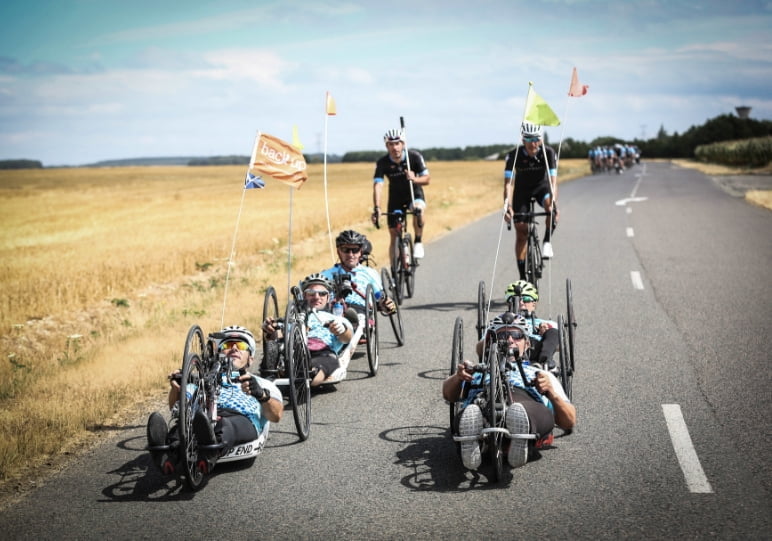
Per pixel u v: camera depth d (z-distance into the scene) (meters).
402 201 12.33
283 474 5.55
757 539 4.30
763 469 5.31
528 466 5.52
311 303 7.66
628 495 4.95
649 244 17.75
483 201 34.31
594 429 6.25
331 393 7.58
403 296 12.28
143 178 124.06
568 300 7.12
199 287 14.36
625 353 8.59
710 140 138.50
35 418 6.77
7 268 18.56
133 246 22.92
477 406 5.16
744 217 23.39
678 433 6.08
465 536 4.47
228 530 4.66
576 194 37.59
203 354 5.71
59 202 61.44
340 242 8.74
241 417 5.57
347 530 4.61
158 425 4.99
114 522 4.81
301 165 7.86
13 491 5.36
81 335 10.91
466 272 14.73
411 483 5.31
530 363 5.94
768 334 9.21
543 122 7.29
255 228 25.62
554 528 4.53
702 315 10.35
